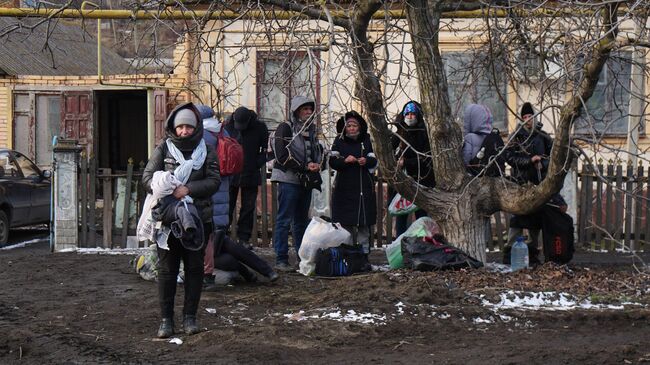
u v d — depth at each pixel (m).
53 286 10.52
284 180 11.11
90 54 29.11
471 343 7.80
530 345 7.74
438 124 10.70
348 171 11.32
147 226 7.75
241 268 10.27
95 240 13.97
